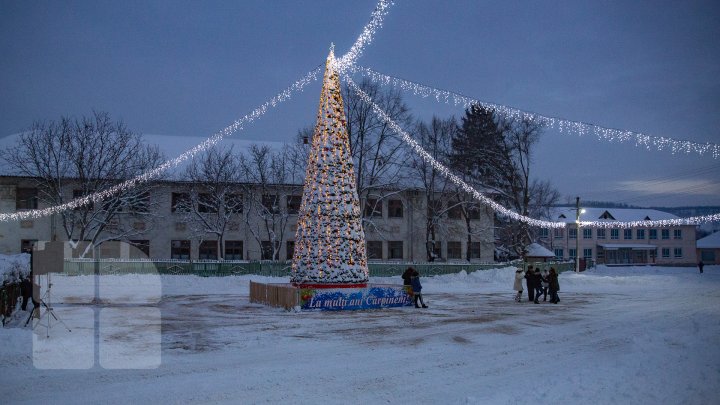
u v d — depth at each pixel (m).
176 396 10.18
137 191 45.00
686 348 14.31
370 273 44.28
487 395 10.30
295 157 50.81
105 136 45.91
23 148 45.62
